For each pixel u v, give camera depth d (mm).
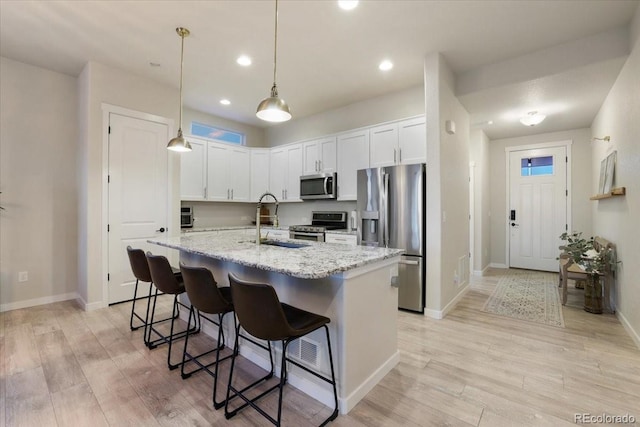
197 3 2426
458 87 3646
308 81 3900
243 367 2230
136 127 3744
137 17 2609
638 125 2543
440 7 2459
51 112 3594
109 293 3537
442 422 1648
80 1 2402
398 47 3080
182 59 3301
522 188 5773
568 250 3850
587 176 5156
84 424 1616
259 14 2559
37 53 3215
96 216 3434
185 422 1641
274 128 5980
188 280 1886
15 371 2127
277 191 5441
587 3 2404
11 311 3322
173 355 2391
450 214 3516
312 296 1906
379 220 3617
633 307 2670
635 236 2641
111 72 3525
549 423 1636
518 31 2795
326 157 4691
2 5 2441
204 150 4855
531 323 3047
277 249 2297
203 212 5191
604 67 2910
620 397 1853
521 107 4055
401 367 2211
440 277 3211
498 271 5598
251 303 1491
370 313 1964
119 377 2066
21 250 3420
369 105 4551
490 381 2031
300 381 1957
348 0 2373
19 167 3400
